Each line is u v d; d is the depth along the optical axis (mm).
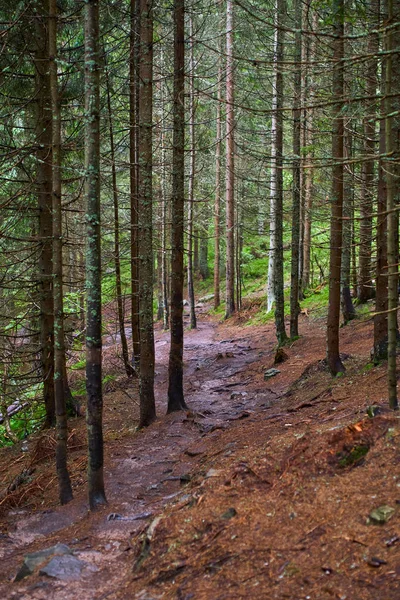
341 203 9289
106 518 5840
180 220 11188
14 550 5648
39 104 11008
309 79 10859
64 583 4320
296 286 16969
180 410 11336
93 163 6164
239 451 6574
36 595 4164
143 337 10836
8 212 11539
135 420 11969
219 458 6652
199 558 4047
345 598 3066
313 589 3238
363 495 4098
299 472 4789
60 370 6988
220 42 23266
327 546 3631
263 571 3600
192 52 19469
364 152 11758
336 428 5516
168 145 17875
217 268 31203
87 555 4863
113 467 8039
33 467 9391
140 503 6281
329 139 13562
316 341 15953
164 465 7828
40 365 11906
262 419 8742
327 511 4062
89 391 6367
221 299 33719
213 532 4344
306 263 25359
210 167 29797
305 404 8461
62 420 7027
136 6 11648
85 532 5562
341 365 10227
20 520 6688
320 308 21641
